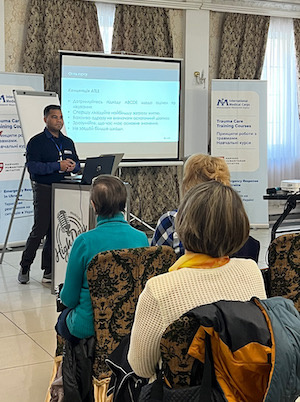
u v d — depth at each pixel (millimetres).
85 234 2547
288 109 8602
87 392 2400
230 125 7887
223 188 1548
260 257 6094
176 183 8023
